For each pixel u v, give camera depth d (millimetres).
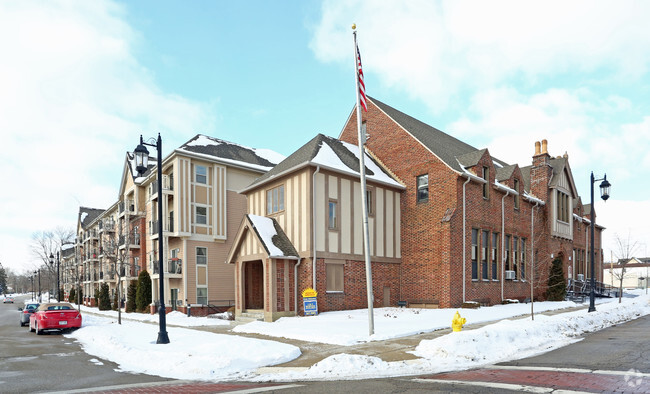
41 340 16422
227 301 30172
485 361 9578
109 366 10352
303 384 7918
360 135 14133
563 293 28531
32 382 8594
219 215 30344
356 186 22281
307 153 21969
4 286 136750
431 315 18078
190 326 19359
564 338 12688
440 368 8938
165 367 9789
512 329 11906
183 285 28297
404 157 24797
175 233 28188
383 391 7121
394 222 23984
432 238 22547
